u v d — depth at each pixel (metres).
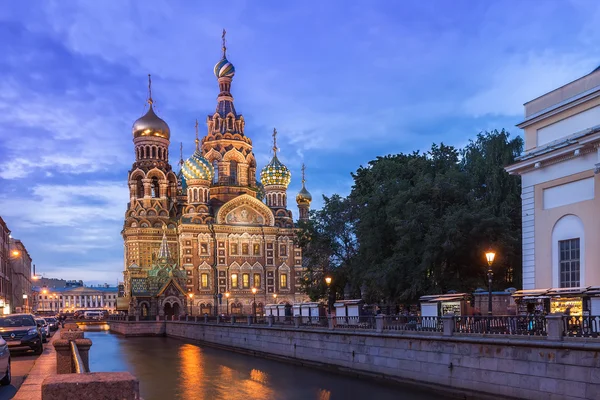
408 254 47.75
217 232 107.75
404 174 57.44
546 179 34.28
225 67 123.25
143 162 113.69
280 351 48.88
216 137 119.31
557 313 24.25
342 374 38.75
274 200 119.62
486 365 27.45
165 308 101.69
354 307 43.44
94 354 56.66
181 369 44.09
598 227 30.25
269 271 111.00
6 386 21.47
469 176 52.28
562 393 23.44
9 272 105.06
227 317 66.12
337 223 62.34
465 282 47.84
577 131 32.94
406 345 33.16
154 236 109.50
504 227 45.94
